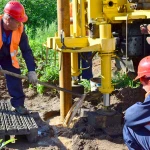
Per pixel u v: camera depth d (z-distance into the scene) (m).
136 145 3.77
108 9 5.65
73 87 6.48
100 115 5.32
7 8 5.22
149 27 5.06
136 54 5.63
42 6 15.09
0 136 4.96
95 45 5.17
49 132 5.47
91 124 5.40
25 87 7.32
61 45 5.41
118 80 7.20
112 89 5.33
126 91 6.44
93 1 5.59
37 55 8.91
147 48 5.64
